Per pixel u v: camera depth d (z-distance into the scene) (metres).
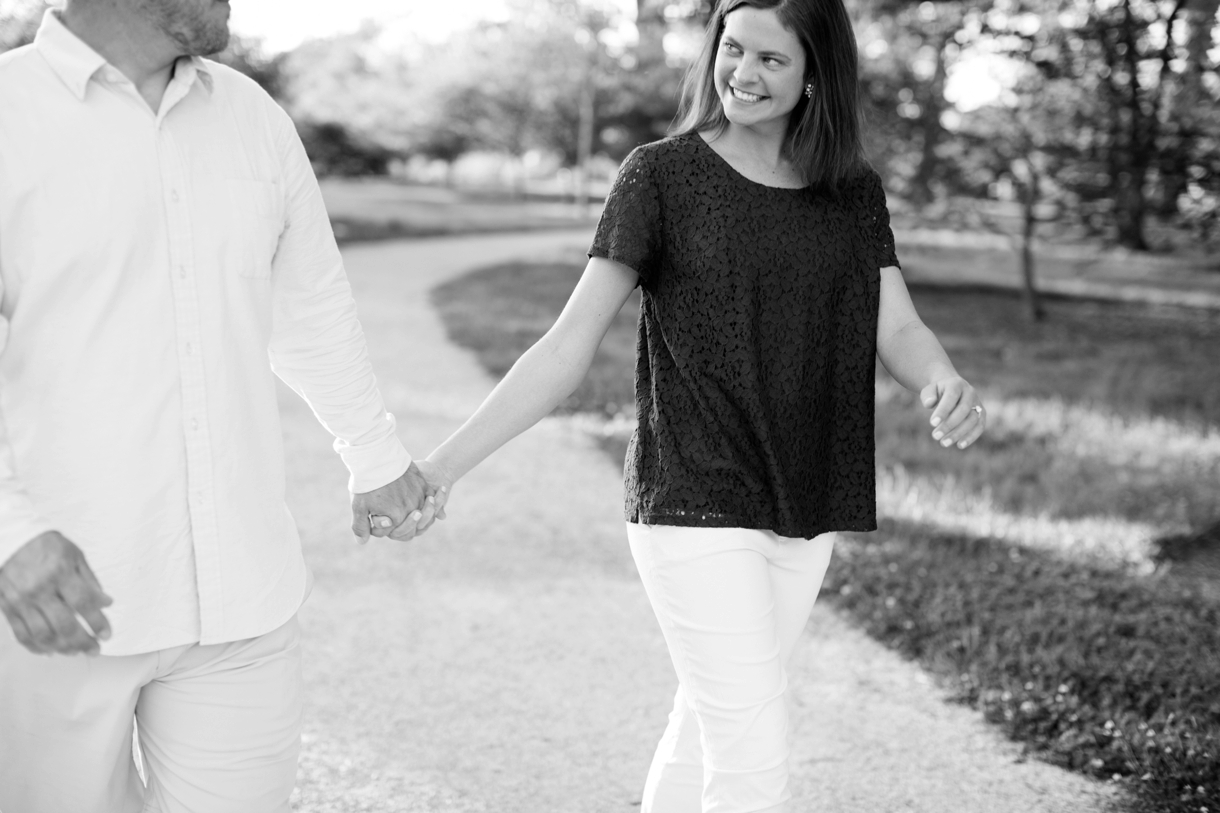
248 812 1.99
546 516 6.08
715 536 2.19
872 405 2.37
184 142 1.81
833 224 2.29
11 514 1.55
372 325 13.55
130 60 1.76
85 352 1.74
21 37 12.81
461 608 4.68
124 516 1.78
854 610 4.74
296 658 2.04
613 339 13.44
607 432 8.16
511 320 14.55
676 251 2.25
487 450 2.30
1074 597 4.94
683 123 2.42
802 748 3.55
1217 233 11.14
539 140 56.91
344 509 6.05
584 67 51.06
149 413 1.78
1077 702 3.80
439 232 33.75
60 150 1.71
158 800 1.97
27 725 1.86
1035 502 6.66
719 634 2.17
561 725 3.63
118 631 1.79
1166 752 3.43
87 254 1.72
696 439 2.21
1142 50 10.59
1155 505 6.67
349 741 3.46
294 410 8.48
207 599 1.85
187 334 1.80
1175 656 4.28
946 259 27.86
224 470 1.85
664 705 3.82
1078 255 29.44
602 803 3.15
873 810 3.17
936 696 3.96
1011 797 3.26
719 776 2.16
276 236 1.94
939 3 14.70
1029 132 14.68
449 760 3.37
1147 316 18.86
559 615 4.64
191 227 1.80
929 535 5.84
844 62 2.27
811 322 2.26
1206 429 9.38
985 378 11.96
